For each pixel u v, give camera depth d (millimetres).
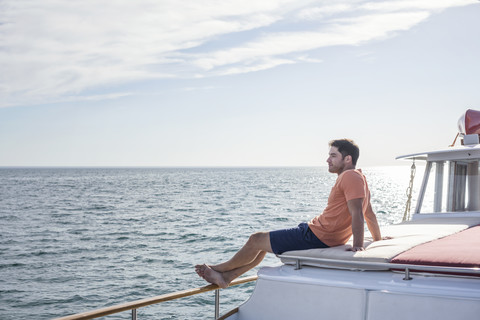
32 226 41438
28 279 21672
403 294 2820
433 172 6598
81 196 80812
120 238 33750
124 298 18359
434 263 2965
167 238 33250
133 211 53125
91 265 24500
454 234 4410
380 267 3064
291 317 3141
